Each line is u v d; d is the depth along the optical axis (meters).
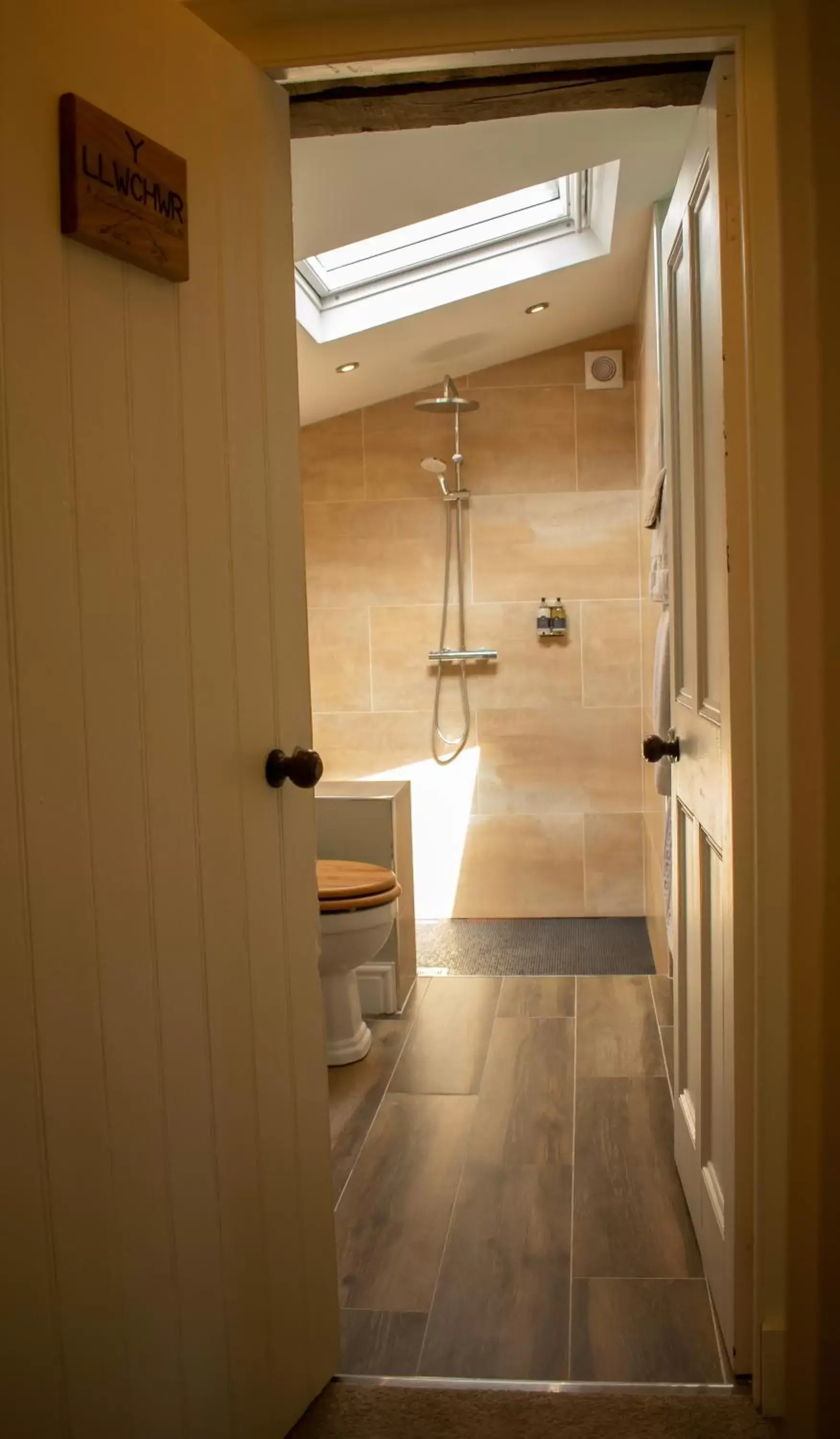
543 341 4.50
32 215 1.14
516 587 4.72
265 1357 1.62
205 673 1.46
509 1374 1.83
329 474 4.77
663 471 3.03
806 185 1.65
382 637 4.79
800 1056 1.71
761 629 1.68
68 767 1.19
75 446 1.20
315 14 1.67
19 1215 1.11
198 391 1.45
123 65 1.29
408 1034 3.36
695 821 2.14
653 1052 3.14
